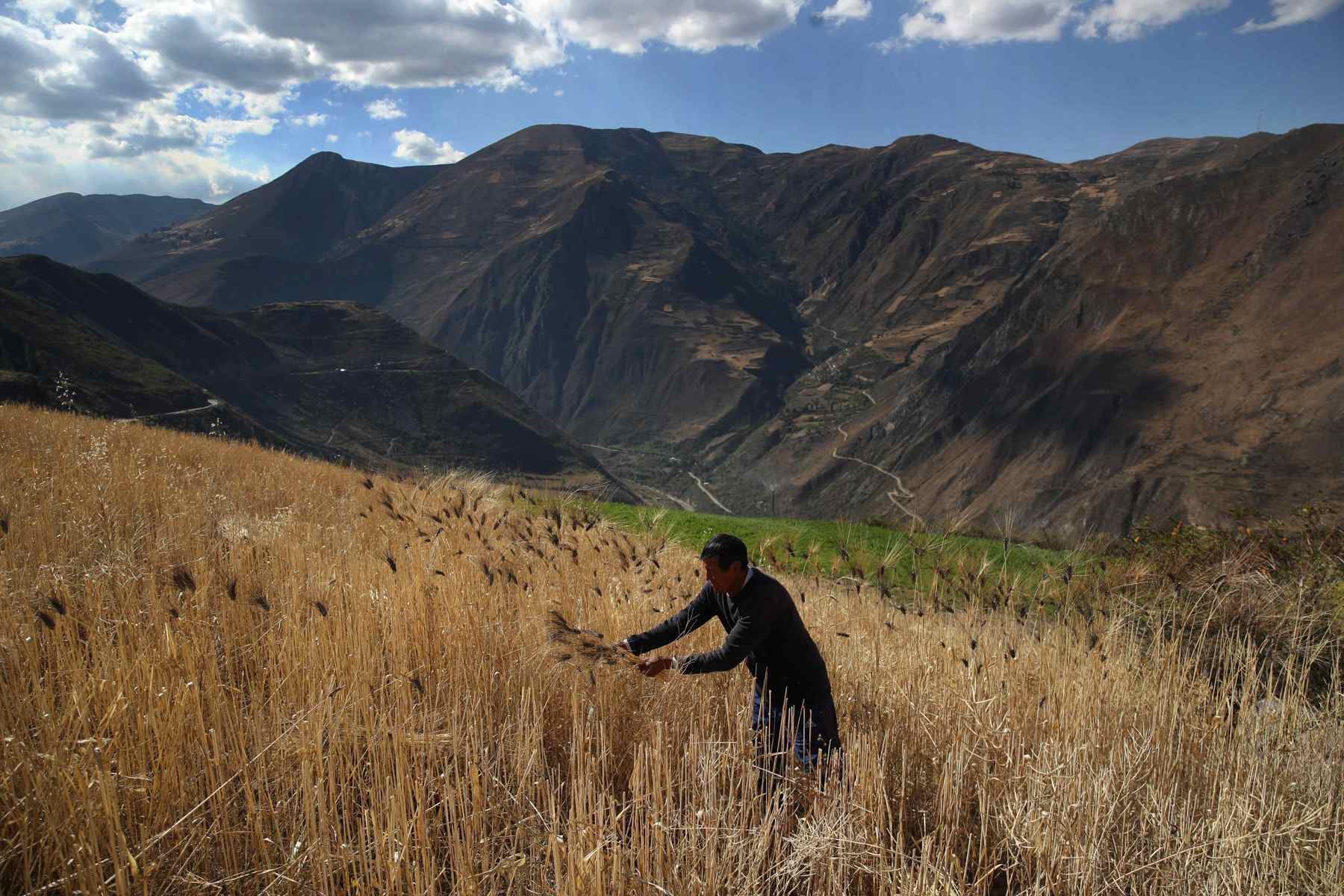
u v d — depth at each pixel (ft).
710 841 8.36
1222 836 9.47
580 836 8.07
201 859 8.05
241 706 10.27
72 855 7.45
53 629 9.83
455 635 12.30
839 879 8.67
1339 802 10.53
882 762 10.41
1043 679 13.24
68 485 20.59
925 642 14.99
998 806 10.36
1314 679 15.58
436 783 9.39
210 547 15.93
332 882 7.97
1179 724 12.59
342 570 14.75
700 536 34.30
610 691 11.64
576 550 16.12
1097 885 8.93
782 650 11.39
